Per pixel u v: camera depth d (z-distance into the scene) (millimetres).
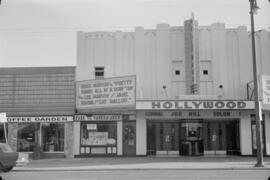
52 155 28438
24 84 29250
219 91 29297
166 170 19562
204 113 28219
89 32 30203
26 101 29094
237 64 29609
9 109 29062
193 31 28828
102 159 26312
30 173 18906
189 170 19422
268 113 28094
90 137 28547
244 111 28047
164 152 28922
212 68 29516
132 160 25125
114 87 27562
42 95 29062
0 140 28969
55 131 28797
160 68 29625
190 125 28578
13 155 19812
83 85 28641
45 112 28828
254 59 21969
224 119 29094
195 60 28641
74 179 15875
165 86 29391
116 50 29969
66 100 28844
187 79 28812
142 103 26953
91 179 15805
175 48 29797
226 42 29812
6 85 29344
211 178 15711
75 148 28422
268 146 27891
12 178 16453
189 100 26906
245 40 29719
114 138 28422
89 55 29984
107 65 29844
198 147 28484
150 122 29250
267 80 27359
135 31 30000
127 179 15648
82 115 28594
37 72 29281
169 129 29188
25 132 28984
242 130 28000
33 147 28719
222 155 28797
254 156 27703
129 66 29766
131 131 28391
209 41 29844
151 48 29891
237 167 20125
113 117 28422
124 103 27094
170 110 27422
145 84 29516
